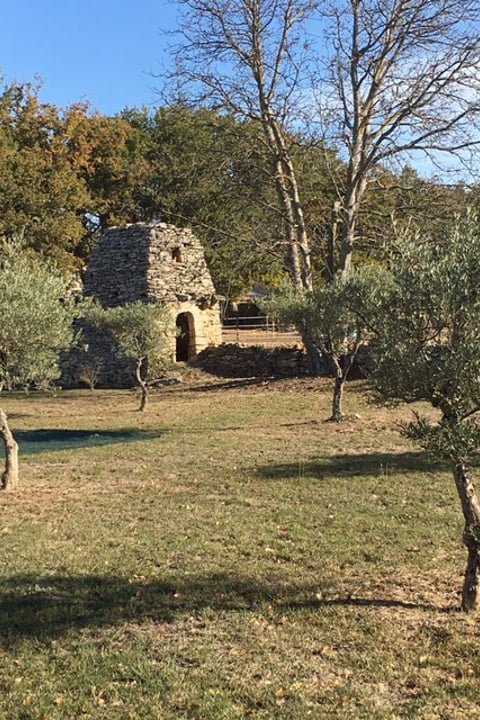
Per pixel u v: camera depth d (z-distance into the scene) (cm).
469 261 467
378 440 1302
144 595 575
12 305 941
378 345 512
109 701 414
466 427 471
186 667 454
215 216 3306
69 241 3731
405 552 673
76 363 2898
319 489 934
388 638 483
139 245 2859
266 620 524
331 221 2483
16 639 497
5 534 757
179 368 2762
